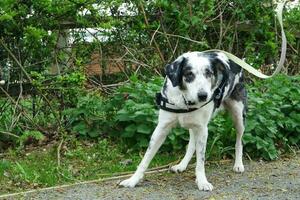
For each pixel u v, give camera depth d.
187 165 5.94
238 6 8.44
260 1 8.51
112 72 7.49
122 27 7.49
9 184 5.38
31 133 6.34
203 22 8.03
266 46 8.70
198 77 4.92
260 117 6.62
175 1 7.88
